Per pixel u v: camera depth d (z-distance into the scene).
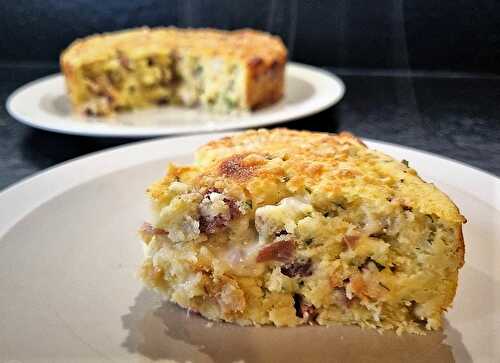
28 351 0.26
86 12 0.73
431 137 0.43
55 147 0.50
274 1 0.70
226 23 0.73
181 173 0.30
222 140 0.34
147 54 0.63
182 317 0.29
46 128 0.48
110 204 0.36
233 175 0.29
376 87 0.59
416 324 0.28
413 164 0.38
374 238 0.28
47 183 0.37
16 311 0.28
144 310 0.29
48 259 0.32
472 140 0.43
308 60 0.69
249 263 0.29
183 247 0.29
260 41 0.65
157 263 0.29
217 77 0.62
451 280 0.28
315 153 0.31
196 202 0.29
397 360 0.26
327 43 0.68
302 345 0.27
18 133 0.53
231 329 0.28
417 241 0.28
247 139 0.34
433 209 0.27
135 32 0.70
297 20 0.68
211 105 0.63
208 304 0.29
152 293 0.30
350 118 0.52
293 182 0.29
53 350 0.26
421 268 0.28
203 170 0.30
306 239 0.28
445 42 0.50
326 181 0.28
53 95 0.62
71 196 0.36
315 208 0.29
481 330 0.27
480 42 0.48
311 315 0.29
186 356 0.26
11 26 0.73
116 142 0.50
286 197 0.29
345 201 0.28
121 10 0.74
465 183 0.36
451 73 0.50
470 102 0.46
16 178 0.44
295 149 0.31
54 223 0.34
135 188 0.38
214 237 0.29
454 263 0.27
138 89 0.64
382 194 0.28
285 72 0.62
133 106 0.64
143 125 0.56
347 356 0.26
